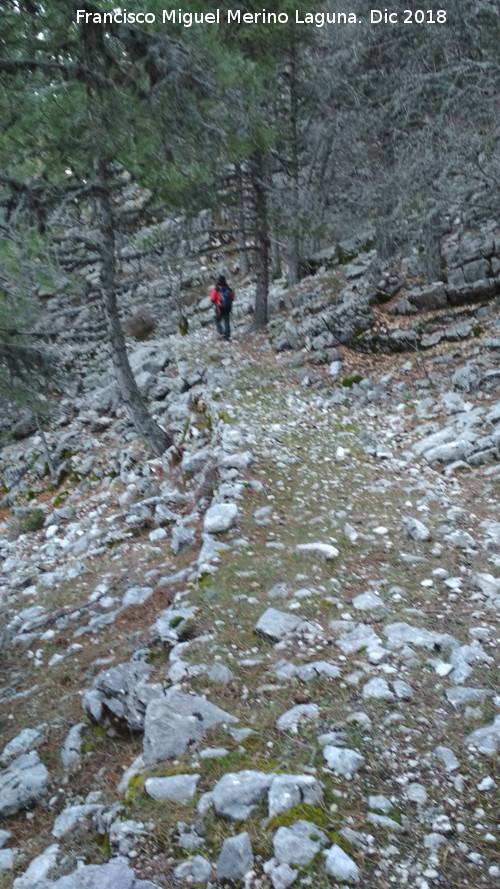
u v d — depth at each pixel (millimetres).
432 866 3047
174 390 18531
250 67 10961
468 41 15914
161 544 9797
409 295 16297
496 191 15023
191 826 3475
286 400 14250
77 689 6086
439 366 13914
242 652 5215
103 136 10094
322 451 10945
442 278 16531
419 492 8680
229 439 11578
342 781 3600
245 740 4090
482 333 14430
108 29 8672
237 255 33719
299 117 21734
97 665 6324
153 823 3551
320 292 20844
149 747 4207
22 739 5438
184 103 9570
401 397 13266
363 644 5055
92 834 3836
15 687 6590
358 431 11977
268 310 22234
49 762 5074
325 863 3066
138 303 30281
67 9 8234
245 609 5953
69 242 12594
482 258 15938
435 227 16109
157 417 17703
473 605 5562
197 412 15320
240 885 3082
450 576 6141
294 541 7461
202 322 26000
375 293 17188
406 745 3865
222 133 10445
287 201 20219
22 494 18781
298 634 5332
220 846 3311
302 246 25562
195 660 5172
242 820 3426
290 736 4062
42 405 14602
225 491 9266
